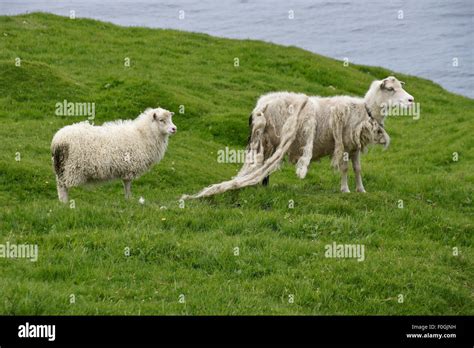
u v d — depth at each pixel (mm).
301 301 11508
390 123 34219
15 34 37062
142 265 12148
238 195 15602
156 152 16453
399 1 130875
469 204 18562
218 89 34188
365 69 45469
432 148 27547
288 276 12211
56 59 34188
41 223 13500
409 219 15531
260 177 15570
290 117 15719
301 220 14375
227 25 110062
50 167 19969
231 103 32156
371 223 14836
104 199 18797
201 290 11391
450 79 76000
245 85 35875
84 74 31828
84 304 10477
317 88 37531
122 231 13141
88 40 38562
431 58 86125
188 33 43906
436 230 15367
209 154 25234
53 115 26297
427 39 98000
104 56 36062
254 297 11312
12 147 21125
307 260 12875
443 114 37375
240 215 14516
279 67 40000
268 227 14234
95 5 123625
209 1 131875
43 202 15016
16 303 10188
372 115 15945
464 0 129000
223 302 11094
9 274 11297
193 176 22031
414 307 11820
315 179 23188
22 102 26859
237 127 27875
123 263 12086
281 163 16125
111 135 15836
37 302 10305
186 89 32500
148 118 16328
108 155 15695
